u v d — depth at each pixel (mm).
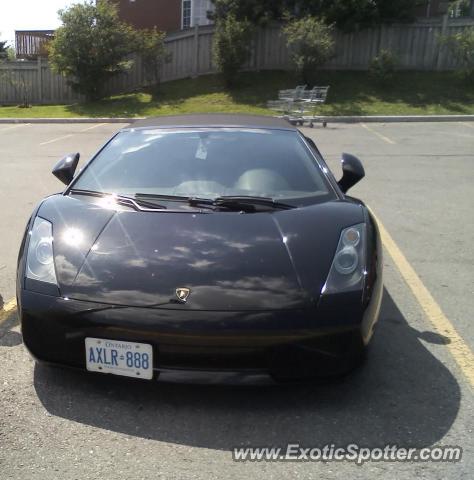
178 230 2961
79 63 20875
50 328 2662
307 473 2266
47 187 8125
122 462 2309
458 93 19594
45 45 24719
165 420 2596
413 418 2635
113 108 20094
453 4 21641
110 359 2586
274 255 2766
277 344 2484
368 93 19906
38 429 2516
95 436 2473
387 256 5117
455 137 13641
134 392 2809
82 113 19688
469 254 5184
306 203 3285
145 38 21297
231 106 19203
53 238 2963
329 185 3537
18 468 2262
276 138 3959
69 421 2576
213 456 2357
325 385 2670
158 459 2330
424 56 21641
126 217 3096
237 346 2479
